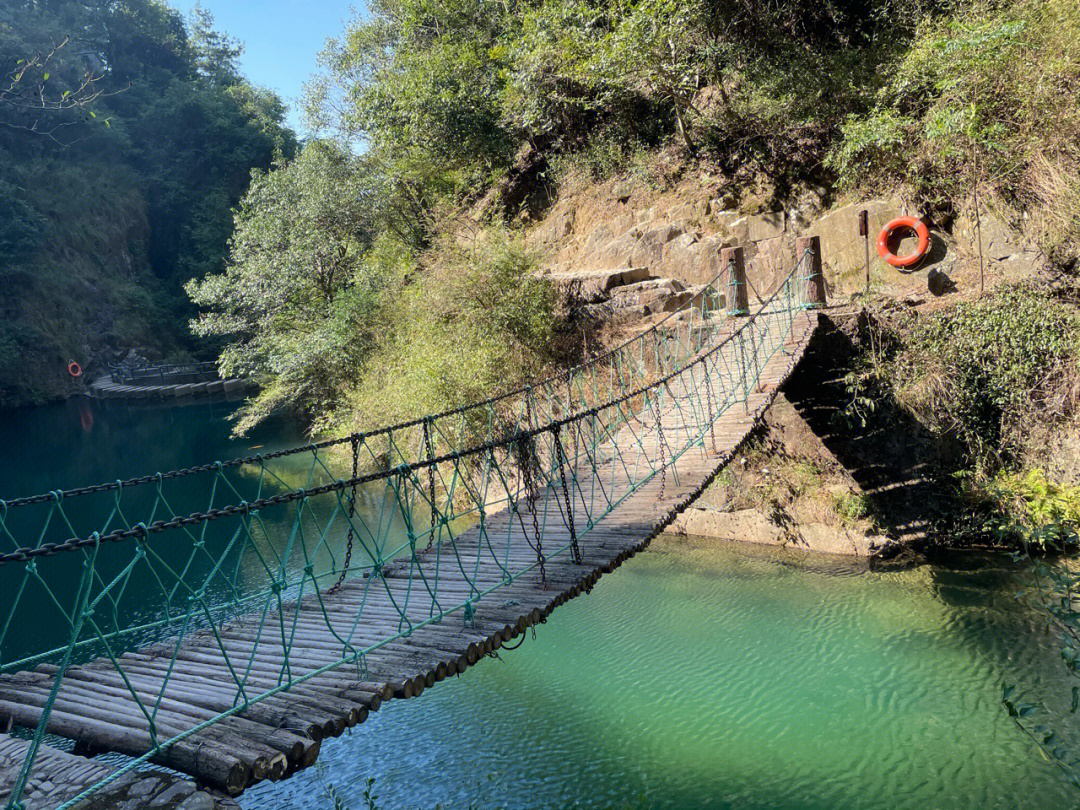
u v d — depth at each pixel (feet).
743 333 34.09
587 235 50.19
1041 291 30.19
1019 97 31.73
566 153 55.01
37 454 71.77
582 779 19.31
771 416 34.40
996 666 22.06
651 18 41.09
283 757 9.60
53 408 102.32
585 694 23.25
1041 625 23.58
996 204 32.53
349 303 51.96
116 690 11.56
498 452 37.91
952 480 30.60
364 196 57.77
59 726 10.27
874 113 36.14
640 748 20.35
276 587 11.28
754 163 43.29
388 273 57.57
